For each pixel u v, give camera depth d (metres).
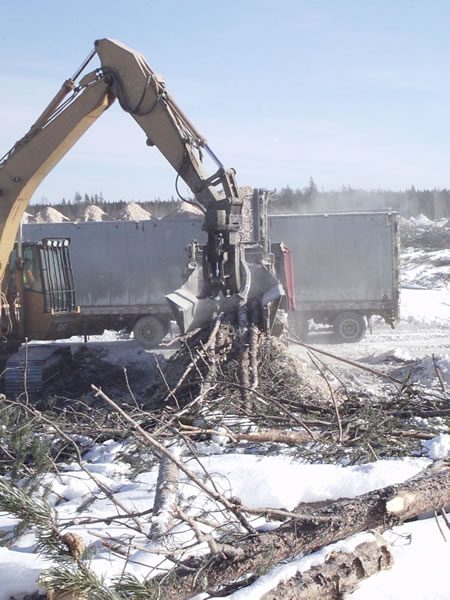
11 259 15.59
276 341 11.28
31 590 3.57
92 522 4.51
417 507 4.48
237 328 11.73
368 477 5.60
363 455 6.55
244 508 4.05
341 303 22.83
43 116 13.14
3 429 6.21
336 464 6.46
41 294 15.66
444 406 8.43
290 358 10.84
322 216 22.78
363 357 19.36
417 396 8.95
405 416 8.05
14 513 3.55
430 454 6.60
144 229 22.56
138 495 5.53
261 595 3.67
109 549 4.07
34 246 15.65
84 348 19.61
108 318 23.09
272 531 4.11
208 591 3.82
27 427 5.78
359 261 22.70
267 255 16.33
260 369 10.24
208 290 11.84
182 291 13.86
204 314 14.21
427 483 4.64
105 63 12.70
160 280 22.55
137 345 22.86
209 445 7.17
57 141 13.07
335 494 5.43
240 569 3.84
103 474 6.32
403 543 4.65
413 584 4.18
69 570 3.32
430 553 4.52
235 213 11.93
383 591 4.09
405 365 17.27
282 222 22.92
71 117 12.92
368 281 22.72
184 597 3.67
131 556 4.08
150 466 6.46
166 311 22.58
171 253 22.48
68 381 16.31
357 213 22.69
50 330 15.83
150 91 12.38
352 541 4.15
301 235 22.88
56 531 3.55
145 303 22.64
